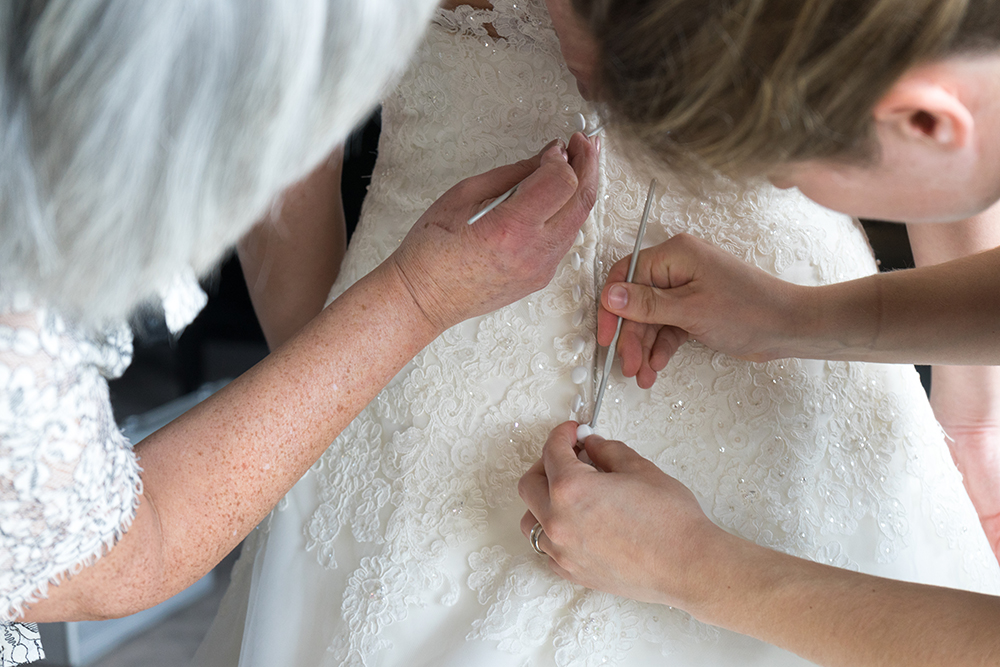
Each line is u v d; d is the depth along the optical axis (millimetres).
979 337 892
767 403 954
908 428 1001
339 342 698
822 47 448
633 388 958
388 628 910
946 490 1012
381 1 373
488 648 867
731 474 940
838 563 922
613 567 774
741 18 448
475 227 705
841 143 490
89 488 519
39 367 465
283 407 666
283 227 1143
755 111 475
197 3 333
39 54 334
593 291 957
